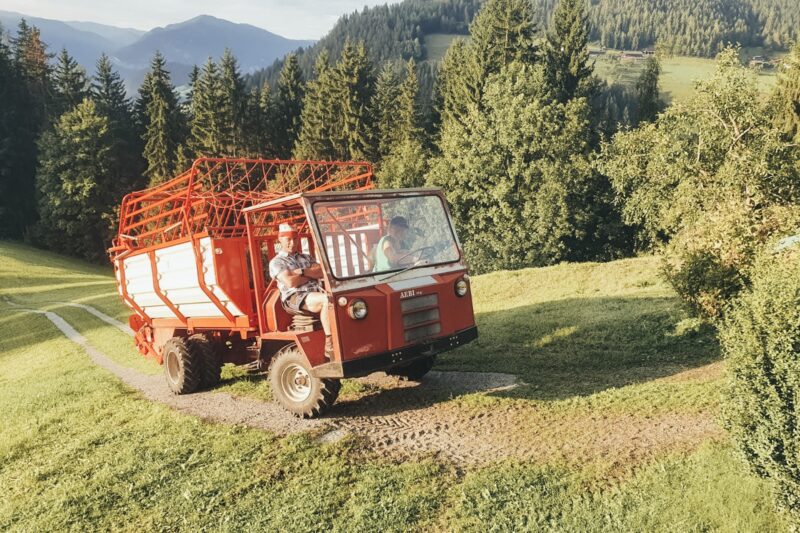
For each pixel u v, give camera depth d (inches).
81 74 3245.6
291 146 3164.4
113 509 239.8
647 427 254.1
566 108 1726.1
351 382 371.9
